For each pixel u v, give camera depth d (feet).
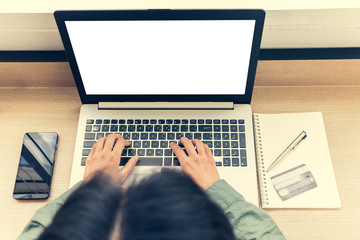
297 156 2.30
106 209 0.96
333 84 2.59
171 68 2.20
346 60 2.41
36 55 2.53
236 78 2.25
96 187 1.03
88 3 2.24
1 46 2.53
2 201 2.23
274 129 2.40
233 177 2.22
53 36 2.43
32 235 1.95
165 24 1.96
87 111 2.44
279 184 2.22
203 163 2.16
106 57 2.15
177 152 2.23
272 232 1.92
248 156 2.27
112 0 2.25
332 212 2.15
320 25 2.31
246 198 2.17
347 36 2.40
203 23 1.95
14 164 2.36
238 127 2.36
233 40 2.03
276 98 2.56
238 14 1.90
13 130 2.48
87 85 2.32
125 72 2.23
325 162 2.27
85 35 2.03
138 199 0.97
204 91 2.34
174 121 2.40
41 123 2.51
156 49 2.09
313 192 2.18
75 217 0.91
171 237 0.85
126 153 2.30
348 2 2.20
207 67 2.19
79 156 2.31
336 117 2.46
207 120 2.39
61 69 2.52
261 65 2.47
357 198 2.18
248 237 1.90
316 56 2.46
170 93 2.35
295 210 2.16
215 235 0.90
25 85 2.65
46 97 2.62
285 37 2.43
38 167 2.29
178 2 2.25
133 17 1.93
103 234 0.90
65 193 2.09
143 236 0.86
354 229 2.11
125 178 2.16
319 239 2.09
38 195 2.21
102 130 2.39
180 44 2.06
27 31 2.38
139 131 2.37
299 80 2.57
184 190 1.01
